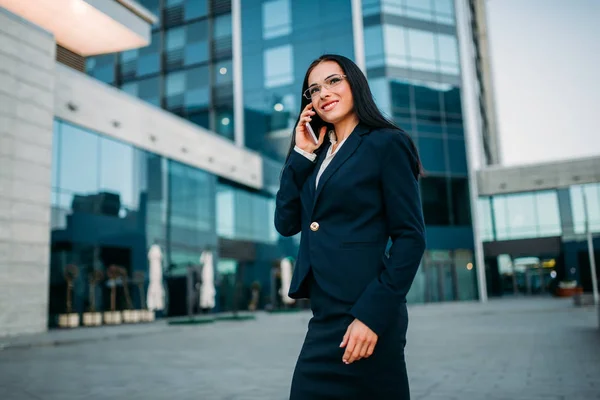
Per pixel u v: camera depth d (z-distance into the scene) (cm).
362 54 3322
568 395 484
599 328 1223
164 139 2294
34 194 1510
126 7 1816
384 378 145
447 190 3350
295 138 180
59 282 1723
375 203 154
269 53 3469
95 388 577
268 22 3503
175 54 3638
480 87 6112
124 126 2066
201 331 1470
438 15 3481
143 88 3644
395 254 146
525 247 3847
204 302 2086
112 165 2012
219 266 2633
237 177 2820
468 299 3319
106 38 1888
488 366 681
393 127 161
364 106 162
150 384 600
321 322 154
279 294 2859
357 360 144
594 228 3697
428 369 664
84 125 1861
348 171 155
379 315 139
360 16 3341
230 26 3566
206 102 3525
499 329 1288
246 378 633
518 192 3894
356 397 144
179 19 3656
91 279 1798
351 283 149
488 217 3972
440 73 3425
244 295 2812
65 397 526
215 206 2647
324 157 171
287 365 747
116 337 1284
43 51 1588
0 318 1370
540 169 3828
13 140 1462
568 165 3772
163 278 2228
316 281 156
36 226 1505
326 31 3384
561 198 3797
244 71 3494
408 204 151
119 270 1845
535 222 3847
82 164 1864
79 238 1825
